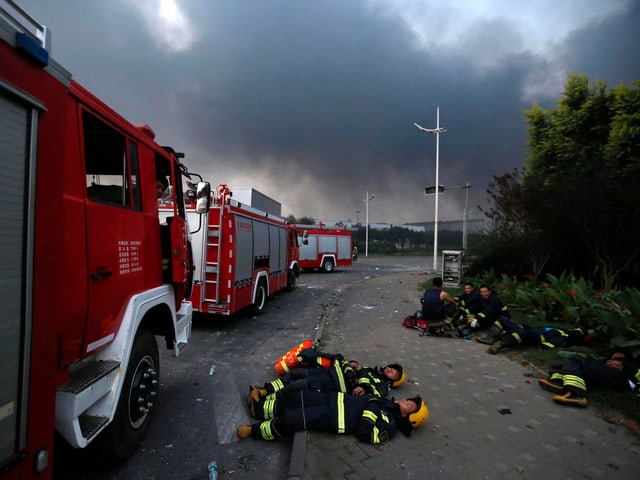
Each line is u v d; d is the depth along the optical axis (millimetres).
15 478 1804
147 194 3705
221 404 4555
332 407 3670
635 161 10195
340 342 7203
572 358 4801
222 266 8000
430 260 45750
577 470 3115
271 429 3654
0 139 1712
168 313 4168
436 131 22219
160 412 4309
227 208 7996
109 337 2930
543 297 8461
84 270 2570
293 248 15477
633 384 4461
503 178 12852
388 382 4633
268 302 12375
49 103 2051
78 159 2549
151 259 3744
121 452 3176
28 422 1881
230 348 6969
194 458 3432
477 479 2980
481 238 15555
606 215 9109
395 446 3439
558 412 4141
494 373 5391
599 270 10664
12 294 1774
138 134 3533
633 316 5438
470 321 7582
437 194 22875
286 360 5359
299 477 2957
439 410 4191
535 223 11523
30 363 1889
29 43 1821
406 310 10664
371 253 62906
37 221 1940
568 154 12594
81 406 2438
